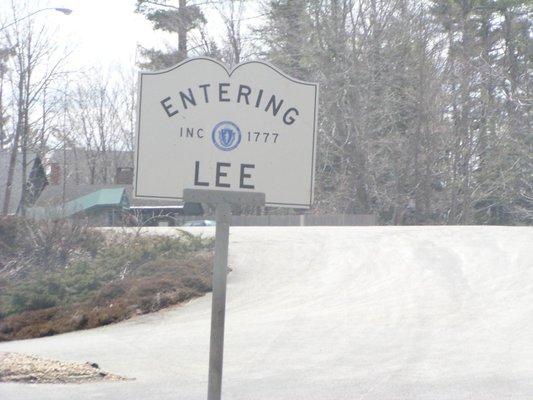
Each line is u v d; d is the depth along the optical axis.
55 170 74.38
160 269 28.42
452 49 67.00
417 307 23.50
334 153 61.97
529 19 70.62
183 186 6.86
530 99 61.56
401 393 12.91
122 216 41.66
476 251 33.19
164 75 6.86
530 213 65.94
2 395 12.20
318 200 62.81
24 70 53.97
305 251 34.12
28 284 27.23
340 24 59.75
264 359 16.19
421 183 65.19
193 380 13.86
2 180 57.28
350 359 16.16
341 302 24.92
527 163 66.00
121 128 84.94
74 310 24.80
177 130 6.87
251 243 35.97
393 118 63.22
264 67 6.92
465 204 66.88
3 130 54.94
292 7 59.91
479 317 21.91
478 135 66.75
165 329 22.11
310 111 6.98
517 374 14.63
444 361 15.96
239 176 6.91
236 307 24.94
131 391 12.76
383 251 33.88
